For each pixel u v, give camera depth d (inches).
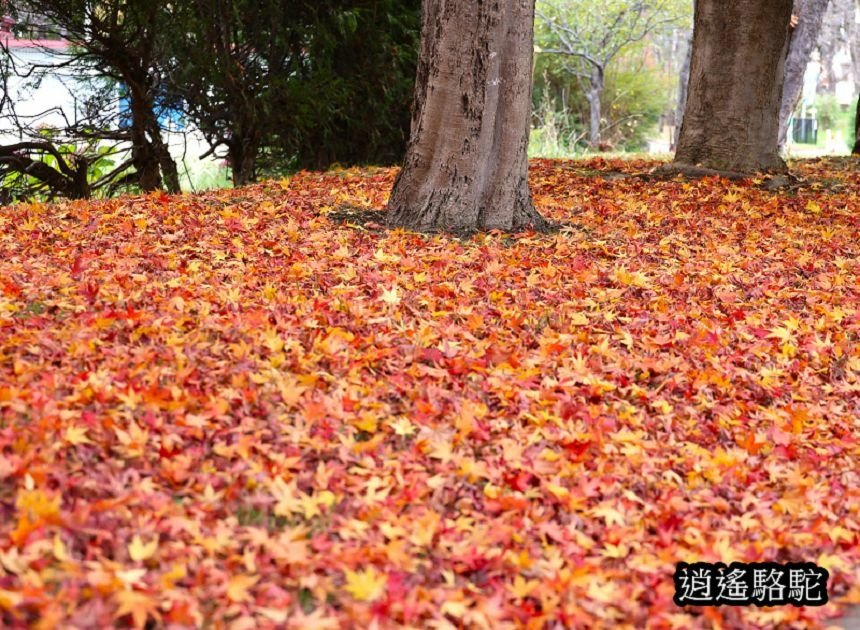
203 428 172.1
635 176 493.4
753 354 249.8
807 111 1480.1
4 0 533.0
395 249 307.4
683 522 167.8
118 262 268.8
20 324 211.9
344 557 141.3
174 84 559.5
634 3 1162.6
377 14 574.9
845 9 1699.1
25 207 365.7
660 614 142.3
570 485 173.6
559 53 1107.3
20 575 122.7
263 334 216.4
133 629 121.0
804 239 371.9
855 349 259.1
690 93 509.0
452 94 338.3
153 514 143.6
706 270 315.0
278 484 155.3
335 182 448.5
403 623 130.9
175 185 573.0
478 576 144.9
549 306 269.1
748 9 487.5
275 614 127.0
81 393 175.0
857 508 179.9
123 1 529.7
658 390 221.6
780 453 198.7
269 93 547.8
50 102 716.7
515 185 350.3
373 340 224.5
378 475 168.1
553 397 205.3
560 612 136.9
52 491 144.2
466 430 183.8
